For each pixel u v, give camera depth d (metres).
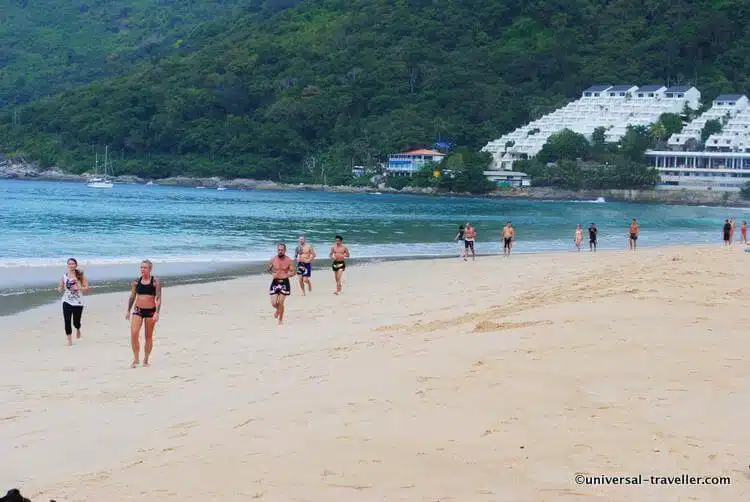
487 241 57.31
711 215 117.06
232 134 198.62
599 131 179.50
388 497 8.04
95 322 21.80
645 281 20.78
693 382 10.81
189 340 18.69
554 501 7.80
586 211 120.81
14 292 26.98
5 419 12.08
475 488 8.12
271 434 9.95
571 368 11.60
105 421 11.77
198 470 9.01
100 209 92.00
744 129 172.75
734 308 16.09
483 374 11.52
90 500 8.48
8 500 7.08
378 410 10.45
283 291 20.95
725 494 7.80
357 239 56.28
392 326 18.59
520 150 182.25
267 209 103.19
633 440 9.00
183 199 127.19
